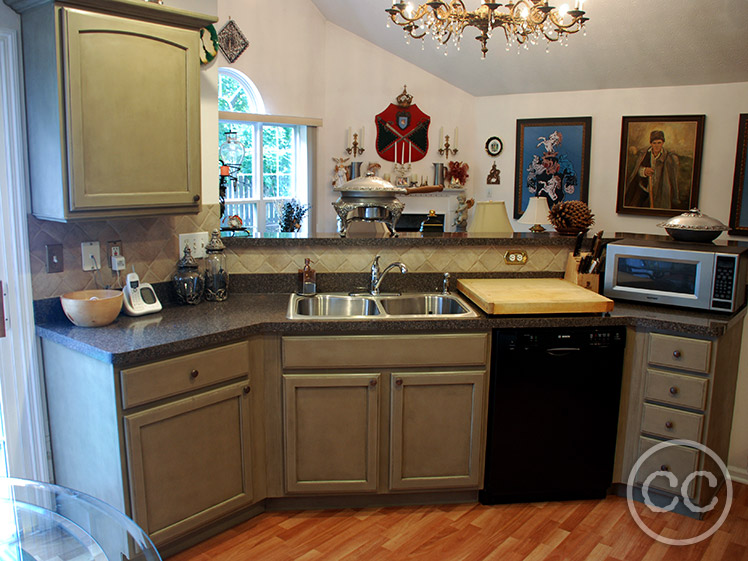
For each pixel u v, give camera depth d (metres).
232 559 2.52
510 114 7.85
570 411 2.88
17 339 2.51
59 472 2.65
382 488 2.88
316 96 7.98
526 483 2.92
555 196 7.56
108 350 2.22
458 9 4.07
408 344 2.74
